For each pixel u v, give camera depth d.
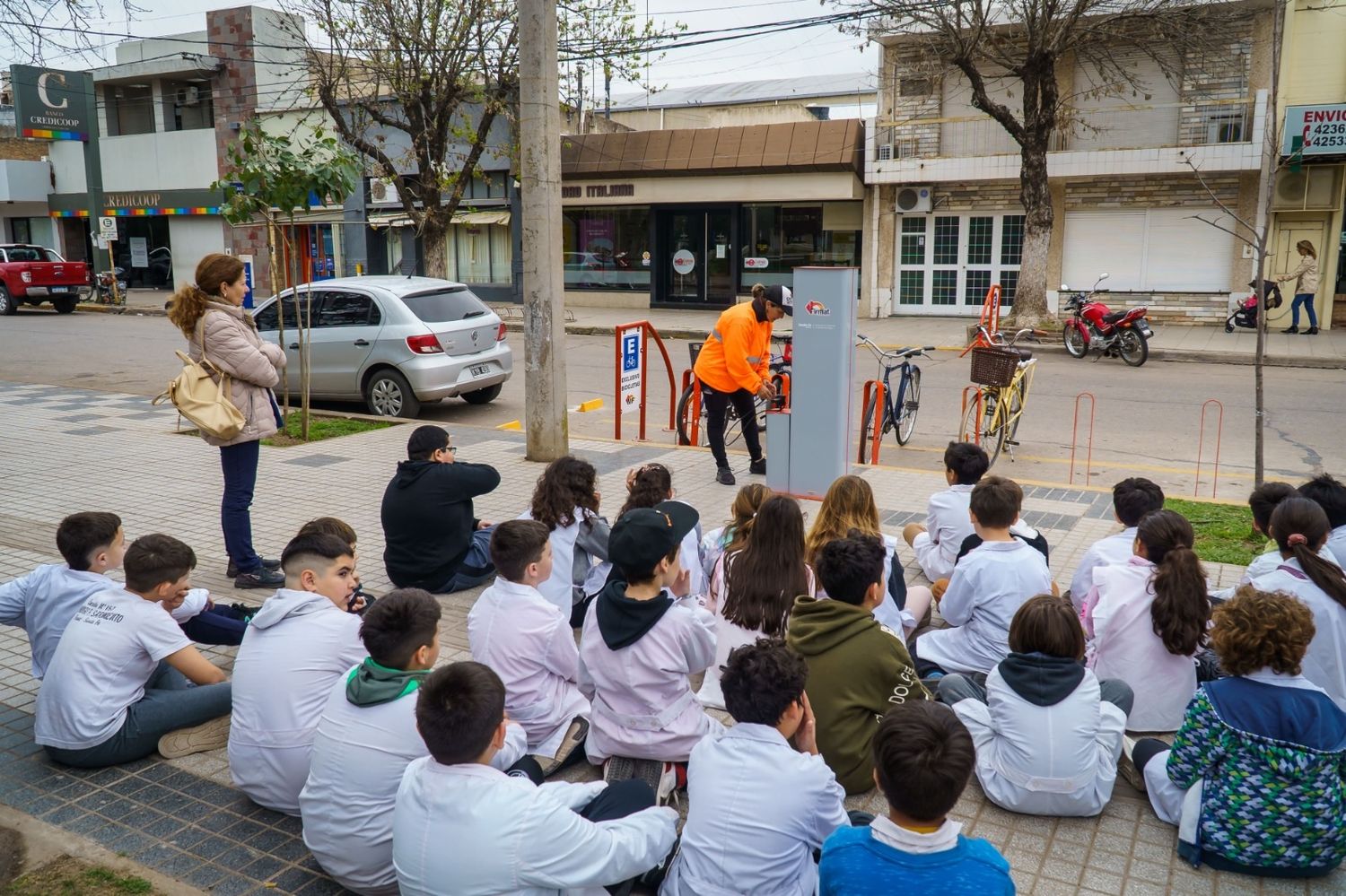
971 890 2.55
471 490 6.18
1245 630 3.58
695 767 3.23
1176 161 20.97
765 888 3.08
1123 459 10.65
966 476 6.18
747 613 4.57
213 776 4.26
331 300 12.77
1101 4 20.03
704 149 25.47
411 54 23.00
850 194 24.31
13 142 36.09
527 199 9.55
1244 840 3.54
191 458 10.16
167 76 32.06
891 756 2.63
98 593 4.37
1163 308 22.59
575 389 15.14
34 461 10.02
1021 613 4.05
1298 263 21.39
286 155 10.77
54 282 27.53
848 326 8.21
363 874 3.38
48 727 4.23
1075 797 3.92
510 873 2.86
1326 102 20.55
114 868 3.58
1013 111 23.28
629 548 3.90
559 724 4.36
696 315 25.95
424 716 2.92
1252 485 9.49
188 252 33.53
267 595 6.35
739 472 9.66
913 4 20.17
